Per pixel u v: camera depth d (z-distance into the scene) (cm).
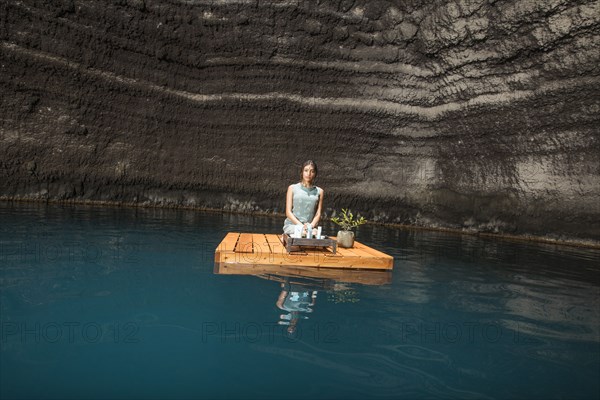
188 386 166
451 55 1141
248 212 1266
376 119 1274
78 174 1121
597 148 911
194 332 221
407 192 1252
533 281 435
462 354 220
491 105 1080
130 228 629
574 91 936
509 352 227
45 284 288
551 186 971
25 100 1062
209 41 1245
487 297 350
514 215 1028
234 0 1218
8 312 232
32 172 1071
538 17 962
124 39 1161
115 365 180
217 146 1270
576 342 249
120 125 1174
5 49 1030
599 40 887
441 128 1205
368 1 1233
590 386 189
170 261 399
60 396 152
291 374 182
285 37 1247
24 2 1042
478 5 1057
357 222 517
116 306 253
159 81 1216
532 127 1012
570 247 844
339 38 1256
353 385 176
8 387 156
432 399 169
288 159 1291
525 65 1017
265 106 1268
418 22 1191
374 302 307
